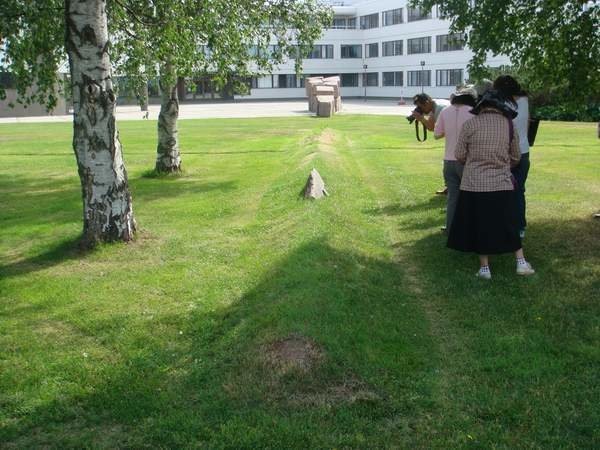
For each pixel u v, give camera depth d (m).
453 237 6.58
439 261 7.23
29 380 4.58
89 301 6.23
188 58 10.51
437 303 5.99
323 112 37.97
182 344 5.16
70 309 6.02
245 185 13.10
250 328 5.19
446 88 65.38
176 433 3.86
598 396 4.20
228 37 11.14
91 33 7.72
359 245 7.77
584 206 9.95
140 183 13.59
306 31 14.62
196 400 4.25
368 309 5.59
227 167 16.05
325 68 76.81
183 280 6.79
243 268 7.12
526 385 4.37
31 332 5.52
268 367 4.49
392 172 14.17
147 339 5.26
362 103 64.12
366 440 3.75
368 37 76.50
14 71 9.30
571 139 21.62
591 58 7.96
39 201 12.07
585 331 5.19
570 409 4.05
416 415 4.03
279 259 6.98
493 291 6.20
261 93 74.25
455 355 4.88
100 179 8.09
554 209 9.75
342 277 6.28
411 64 69.75
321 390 4.27
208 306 5.91
